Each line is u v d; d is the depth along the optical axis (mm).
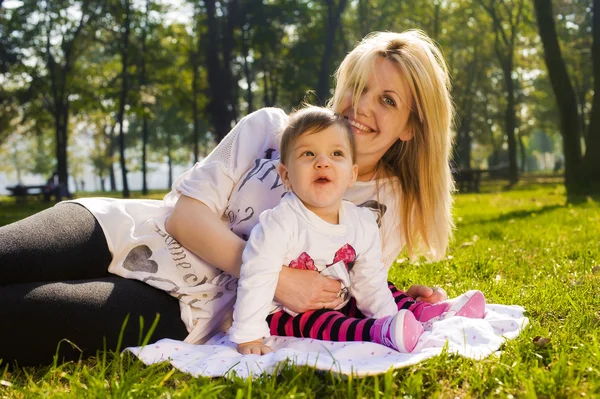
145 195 40344
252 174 3051
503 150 68500
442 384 2197
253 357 2453
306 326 2824
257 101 50562
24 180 113312
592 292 3658
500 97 51312
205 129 55250
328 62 29172
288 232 2752
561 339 2648
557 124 53844
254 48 35469
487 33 42750
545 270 4617
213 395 2043
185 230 2879
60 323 2516
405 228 3500
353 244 2883
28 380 2318
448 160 3420
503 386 2152
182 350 2607
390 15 38000
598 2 17547
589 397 2008
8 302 2463
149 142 63469
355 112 3158
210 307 2930
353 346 2561
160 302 2832
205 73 37594
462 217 12422
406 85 3156
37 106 38781
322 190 2754
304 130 2783
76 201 3053
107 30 36188
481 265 4980
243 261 2752
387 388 2074
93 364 2578
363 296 2969
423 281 4535
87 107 37125
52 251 2719
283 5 34406
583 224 8438
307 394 2082
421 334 2678
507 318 2988
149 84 37156
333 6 29844
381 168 3391
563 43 39938
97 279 2828
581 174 17469
